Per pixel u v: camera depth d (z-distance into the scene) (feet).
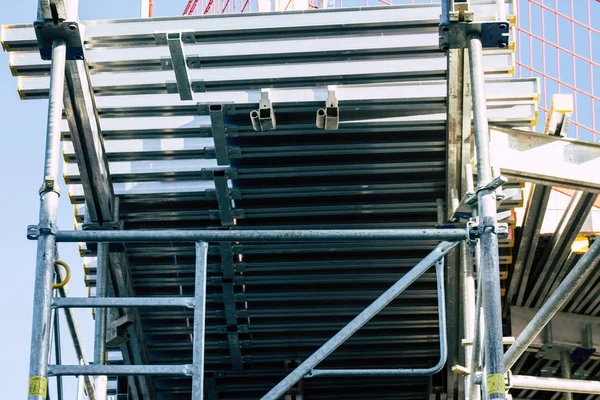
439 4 40.01
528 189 45.24
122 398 51.24
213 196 44.34
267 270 46.73
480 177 31.60
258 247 45.75
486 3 40.19
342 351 50.72
